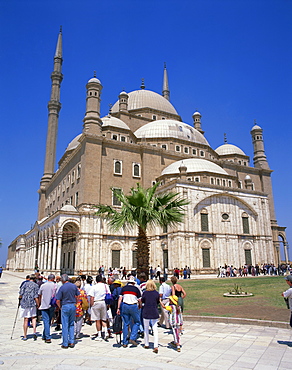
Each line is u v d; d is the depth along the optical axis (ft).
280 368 26.03
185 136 212.64
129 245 158.10
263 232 170.30
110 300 39.09
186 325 44.21
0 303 69.15
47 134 253.03
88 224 148.46
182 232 142.41
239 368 26.23
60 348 33.53
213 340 35.68
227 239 157.17
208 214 155.63
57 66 261.03
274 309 52.11
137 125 224.94
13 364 27.55
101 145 163.22
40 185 251.19
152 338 37.68
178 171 169.27
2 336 39.47
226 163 212.64
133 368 26.20
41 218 241.96
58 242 142.41
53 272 138.92
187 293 76.28
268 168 233.14
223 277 134.41
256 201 172.24
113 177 165.89
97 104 170.50
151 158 179.73
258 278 120.47
